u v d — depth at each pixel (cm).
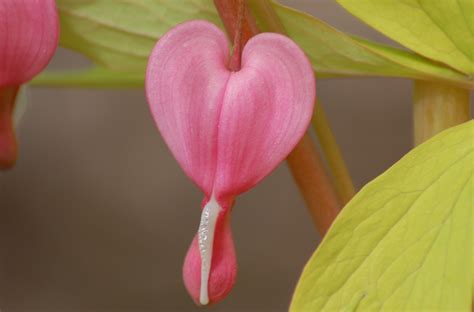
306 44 25
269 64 23
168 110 23
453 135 24
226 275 23
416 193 24
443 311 24
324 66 25
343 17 59
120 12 27
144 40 27
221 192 23
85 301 66
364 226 24
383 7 24
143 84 29
